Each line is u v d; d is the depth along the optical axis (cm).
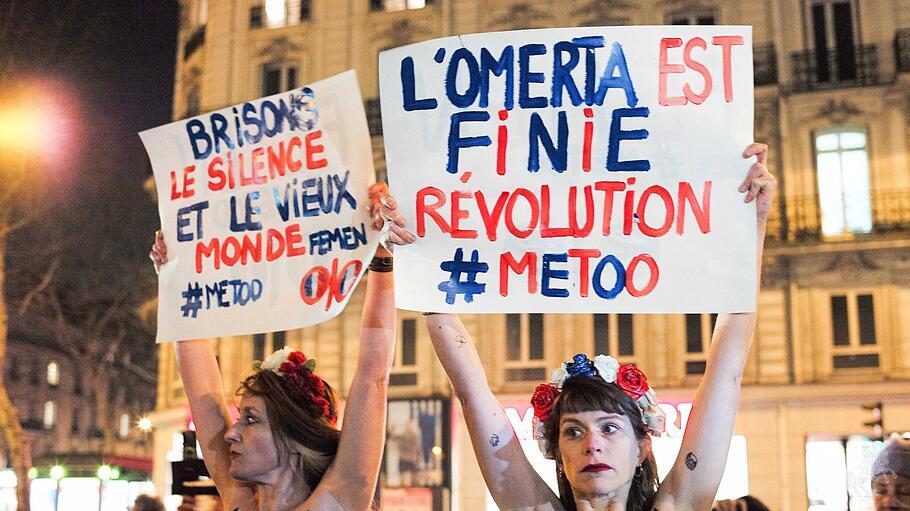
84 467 2272
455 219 322
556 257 316
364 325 320
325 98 350
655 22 2039
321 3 2264
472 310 316
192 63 2416
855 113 1925
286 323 344
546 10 2092
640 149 316
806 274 1903
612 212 315
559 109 323
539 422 300
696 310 304
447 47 330
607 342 1956
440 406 1988
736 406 293
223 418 366
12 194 1967
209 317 363
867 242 1869
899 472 357
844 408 1847
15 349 4500
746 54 315
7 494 2711
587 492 283
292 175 354
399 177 328
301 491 321
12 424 1925
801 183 1925
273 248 354
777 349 1892
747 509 567
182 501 585
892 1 1947
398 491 1966
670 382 1914
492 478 305
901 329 1852
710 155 312
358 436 310
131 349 3366
